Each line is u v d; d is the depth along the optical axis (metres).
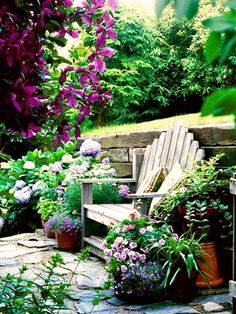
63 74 1.49
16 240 5.73
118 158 5.94
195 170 4.10
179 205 3.93
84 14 1.46
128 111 10.73
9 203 6.46
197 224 3.87
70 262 4.62
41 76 1.47
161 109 10.86
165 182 4.41
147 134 5.43
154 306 3.37
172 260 3.46
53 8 1.40
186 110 10.71
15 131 1.41
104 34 1.48
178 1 0.40
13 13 1.33
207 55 0.42
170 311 3.25
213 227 3.97
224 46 0.40
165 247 3.50
